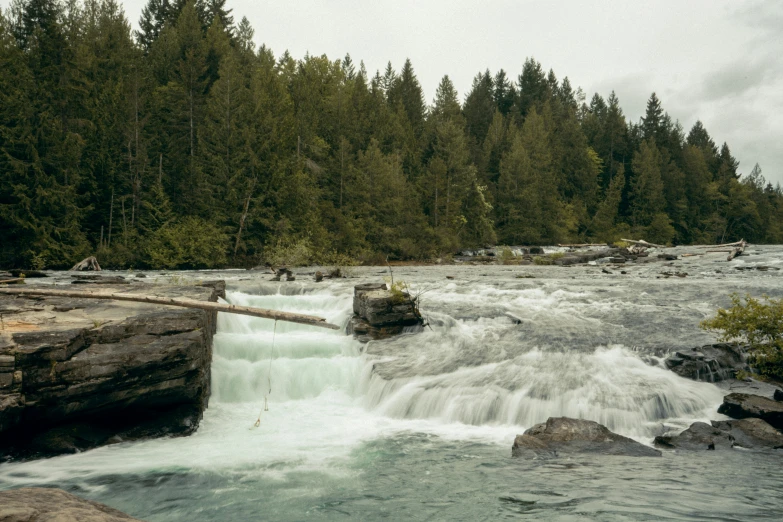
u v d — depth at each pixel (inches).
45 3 1899.6
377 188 2357.3
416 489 303.9
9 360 354.3
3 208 1491.1
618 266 1595.7
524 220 3277.6
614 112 4559.5
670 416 424.8
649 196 4030.5
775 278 1125.1
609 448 358.3
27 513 177.5
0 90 1542.8
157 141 1982.0
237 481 322.3
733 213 4431.6
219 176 1936.5
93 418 401.1
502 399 450.9
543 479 307.1
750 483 291.6
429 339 630.5
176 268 1739.7
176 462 357.1
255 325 681.6
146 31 3304.6
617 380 476.4
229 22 3486.7
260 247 1957.4
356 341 617.3
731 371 498.9
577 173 3981.3
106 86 1975.9
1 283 762.2
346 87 3383.4
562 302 826.2
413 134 3272.6
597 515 251.9
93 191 1777.8
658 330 629.3
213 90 2100.1
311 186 2274.9
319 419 458.3
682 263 1604.3
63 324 434.0
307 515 273.4
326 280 1167.6
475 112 4323.3
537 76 5364.2
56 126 1654.8
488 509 268.5
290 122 2257.6
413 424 444.8
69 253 1585.9
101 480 325.1
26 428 372.5
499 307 786.2
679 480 297.6
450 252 2578.7
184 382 426.0
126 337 434.9
